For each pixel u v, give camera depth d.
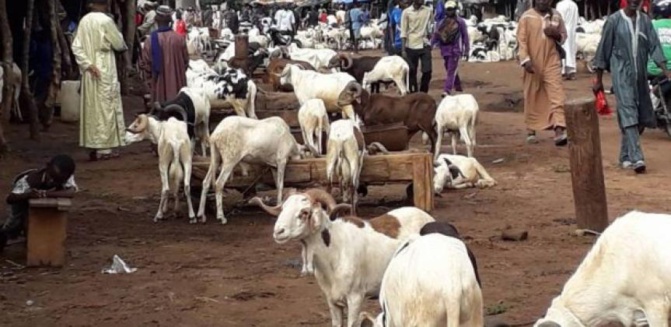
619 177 13.90
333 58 22.50
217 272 9.45
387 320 5.81
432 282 5.40
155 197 13.39
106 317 8.09
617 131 18.36
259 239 10.86
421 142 17.41
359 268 6.93
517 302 8.27
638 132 14.30
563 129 16.41
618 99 14.22
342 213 8.01
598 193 10.62
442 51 23.06
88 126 16.23
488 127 19.58
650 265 5.90
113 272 9.51
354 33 45.81
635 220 6.07
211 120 17.41
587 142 10.54
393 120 14.46
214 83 17.16
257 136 11.33
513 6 54.38
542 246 10.26
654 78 17.11
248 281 9.09
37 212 9.66
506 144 17.09
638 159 14.15
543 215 11.75
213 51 39.16
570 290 6.15
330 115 17.00
